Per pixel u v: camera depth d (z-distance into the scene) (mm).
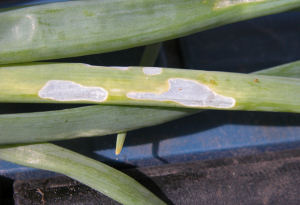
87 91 199
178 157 260
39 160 219
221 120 268
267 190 244
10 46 196
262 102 200
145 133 261
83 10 196
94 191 238
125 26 198
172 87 199
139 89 199
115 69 201
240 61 286
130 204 214
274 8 204
